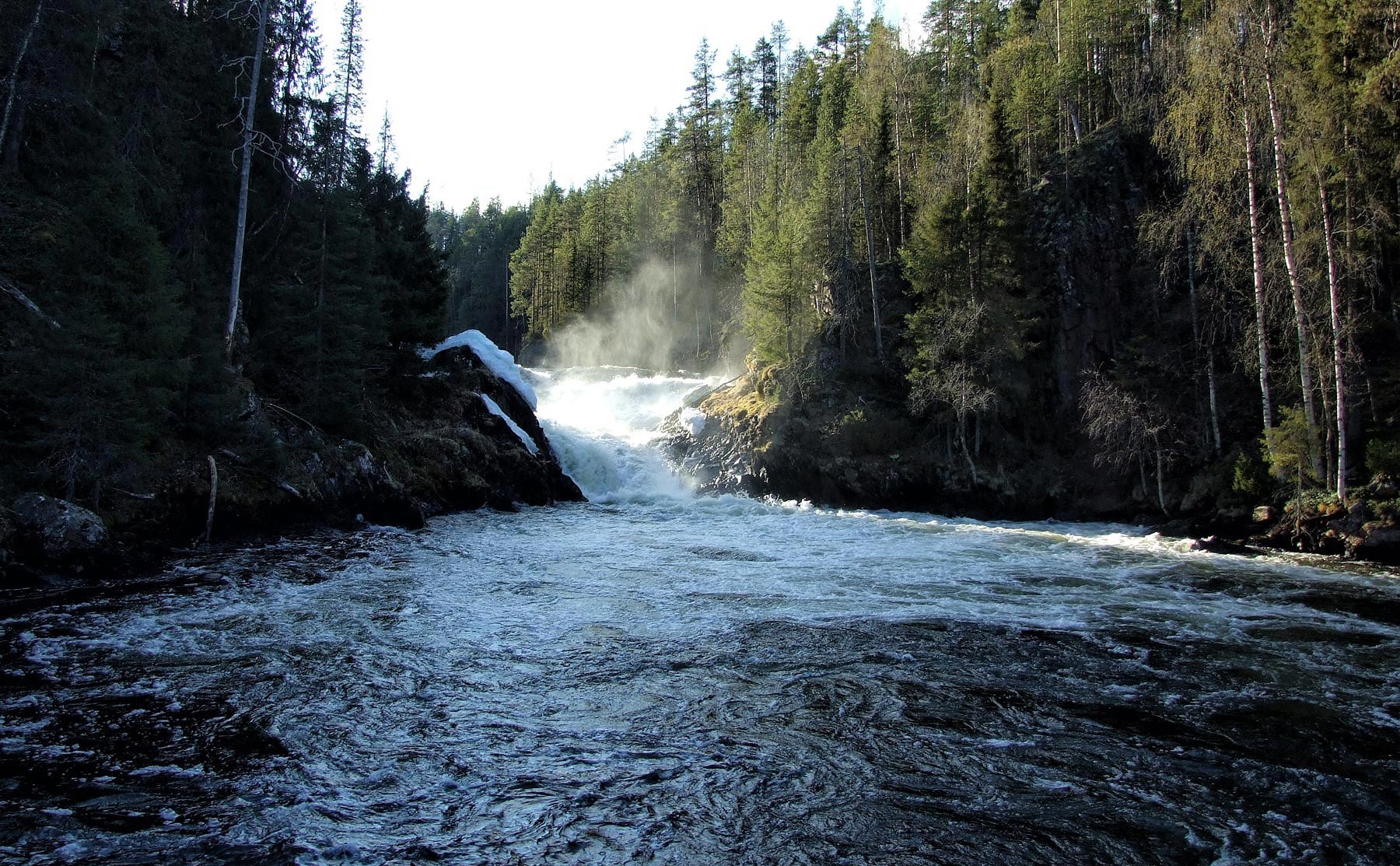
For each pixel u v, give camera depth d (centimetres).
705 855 648
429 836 669
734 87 7694
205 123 2666
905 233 4575
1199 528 2514
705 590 1622
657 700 989
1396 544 2019
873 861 643
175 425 2011
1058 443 3372
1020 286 3528
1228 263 2731
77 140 2169
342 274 2589
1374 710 989
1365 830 701
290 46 2909
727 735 888
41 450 1650
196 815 689
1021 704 994
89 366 1625
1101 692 1040
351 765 795
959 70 6050
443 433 3061
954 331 3247
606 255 7788
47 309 1748
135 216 1852
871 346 3925
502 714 936
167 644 1162
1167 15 4938
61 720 880
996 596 1602
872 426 3456
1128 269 3519
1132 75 4734
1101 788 775
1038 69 4916
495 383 3591
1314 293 2394
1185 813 729
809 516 2959
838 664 1138
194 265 2219
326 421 2508
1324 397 2325
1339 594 1656
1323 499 2231
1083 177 3753
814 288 4084
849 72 6638
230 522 1973
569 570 1812
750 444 3547
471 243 12012
